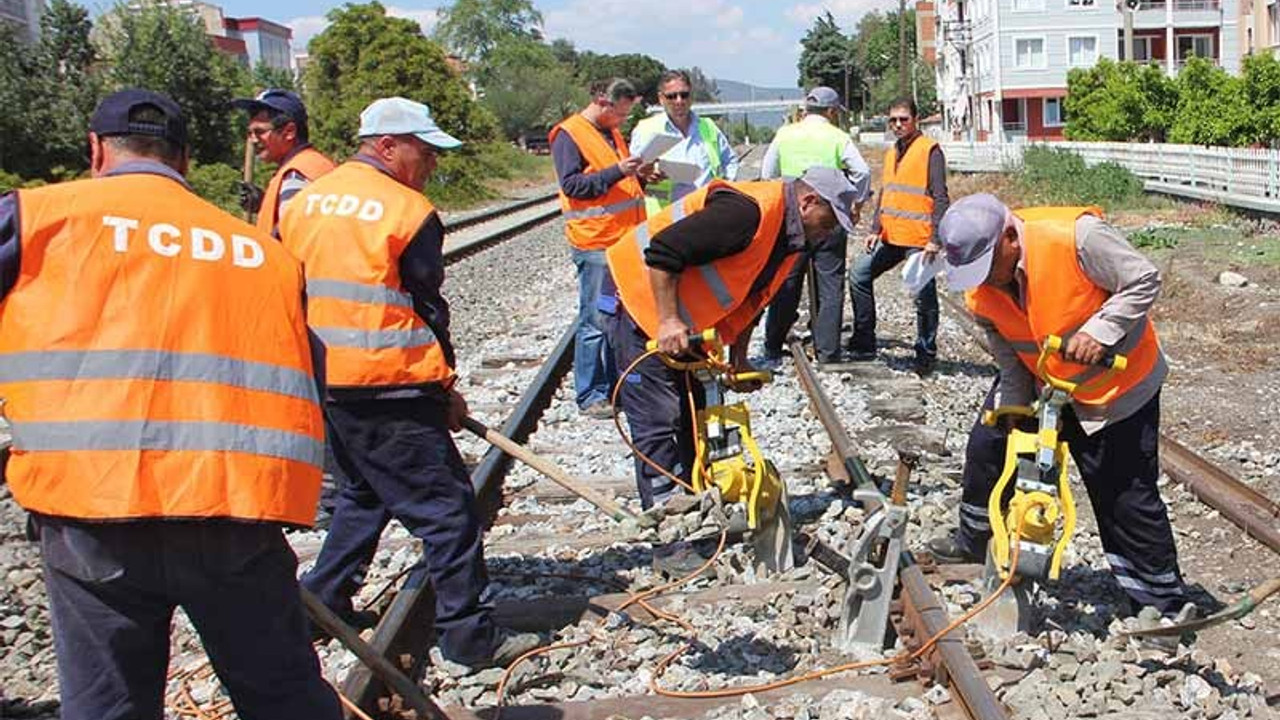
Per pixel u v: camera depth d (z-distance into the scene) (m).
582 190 7.75
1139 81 31.98
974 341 11.34
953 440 7.79
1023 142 35.31
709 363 4.81
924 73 88.56
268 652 3.11
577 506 6.64
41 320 2.85
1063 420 4.54
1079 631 4.73
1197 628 4.24
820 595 5.07
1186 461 6.98
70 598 2.92
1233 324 11.82
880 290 15.30
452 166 37.44
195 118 27.09
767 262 4.90
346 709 3.88
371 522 4.74
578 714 4.19
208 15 79.44
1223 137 27.72
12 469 2.88
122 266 2.90
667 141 7.55
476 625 4.47
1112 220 21.78
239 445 2.92
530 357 10.51
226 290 2.99
